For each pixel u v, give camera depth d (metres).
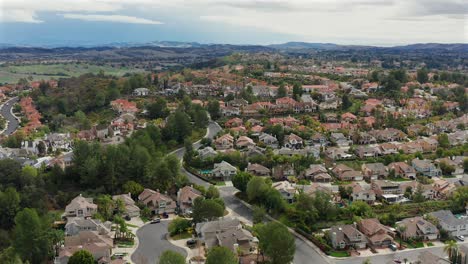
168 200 155.88
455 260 118.50
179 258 102.19
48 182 166.50
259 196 159.12
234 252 119.81
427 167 197.25
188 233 137.50
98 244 121.06
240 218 149.75
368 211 148.25
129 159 175.12
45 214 141.12
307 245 132.50
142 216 150.75
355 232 131.12
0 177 159.62
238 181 169.75
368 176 192.00
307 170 190.00
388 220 144.75
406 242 134.00
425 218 143.25
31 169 168.12
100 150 180.25
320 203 147.25
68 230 133.38
